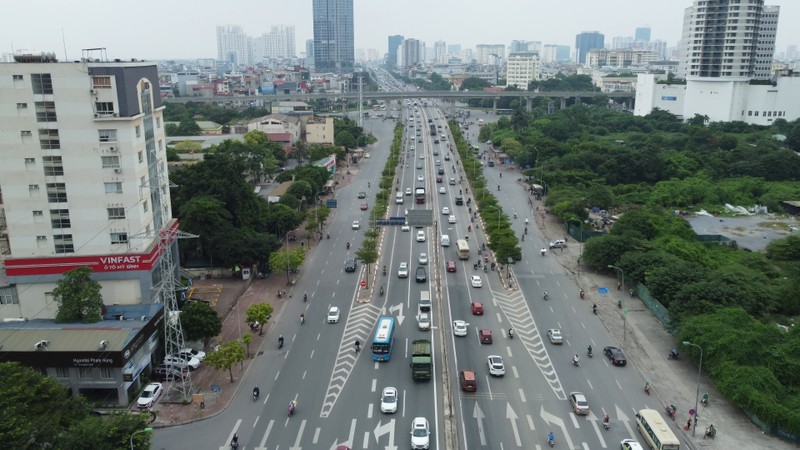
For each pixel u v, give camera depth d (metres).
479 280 133.25
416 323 114.31
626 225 156.88
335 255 155.00
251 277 137.00
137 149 107.00
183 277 130.75
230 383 93.06
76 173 105.00
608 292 130.12
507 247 137.62
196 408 86.19
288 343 106.38
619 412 85.00
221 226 138.12
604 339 108.12
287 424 82.19
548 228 179.88
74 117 103.00
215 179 147.75
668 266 122.69
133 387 91.31
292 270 142.00
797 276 129.50
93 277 105.50
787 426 77.38
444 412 84.75
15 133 102.94
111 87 102.50
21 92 101.75
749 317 97.69
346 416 83.94
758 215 197.12
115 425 69.12
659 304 116.19
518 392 90.25
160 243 101.50
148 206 111.69
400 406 86.25
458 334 108.56
